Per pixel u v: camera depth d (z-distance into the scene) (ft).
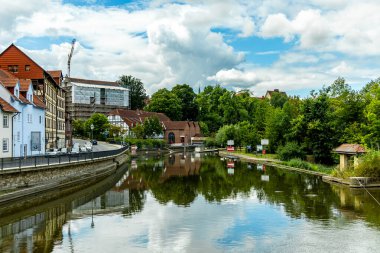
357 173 122.01
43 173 112.16
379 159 120.88
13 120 145.69
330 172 152.76
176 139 461.78
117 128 382.22
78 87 517.14
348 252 58.85
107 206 95.35
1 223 78.02
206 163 229.66
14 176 98.53
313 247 61.26
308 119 198.18
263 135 299.38
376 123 148.87
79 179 136.67
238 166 205.77
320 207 89.81
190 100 526.98
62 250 61.36
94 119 379.55
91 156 154.10
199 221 79.10
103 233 70.79
